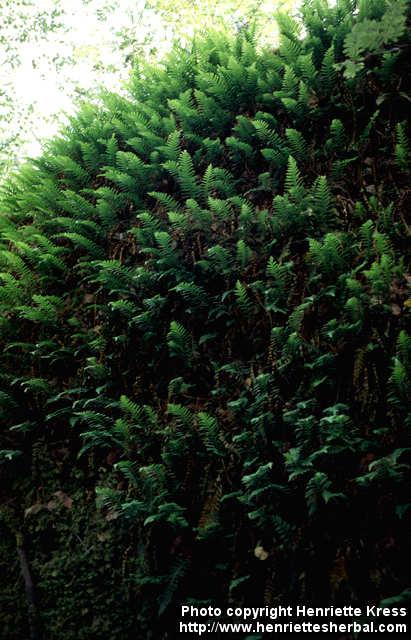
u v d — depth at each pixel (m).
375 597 2.89
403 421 3.20
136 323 4.51
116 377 4.50
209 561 3.51
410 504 2.87
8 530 4.36
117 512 3.77
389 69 4.38
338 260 3.82
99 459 4.21
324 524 3.17
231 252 4.49
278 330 3.68
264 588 3.27
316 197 4.07
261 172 4.95
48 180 5.77
